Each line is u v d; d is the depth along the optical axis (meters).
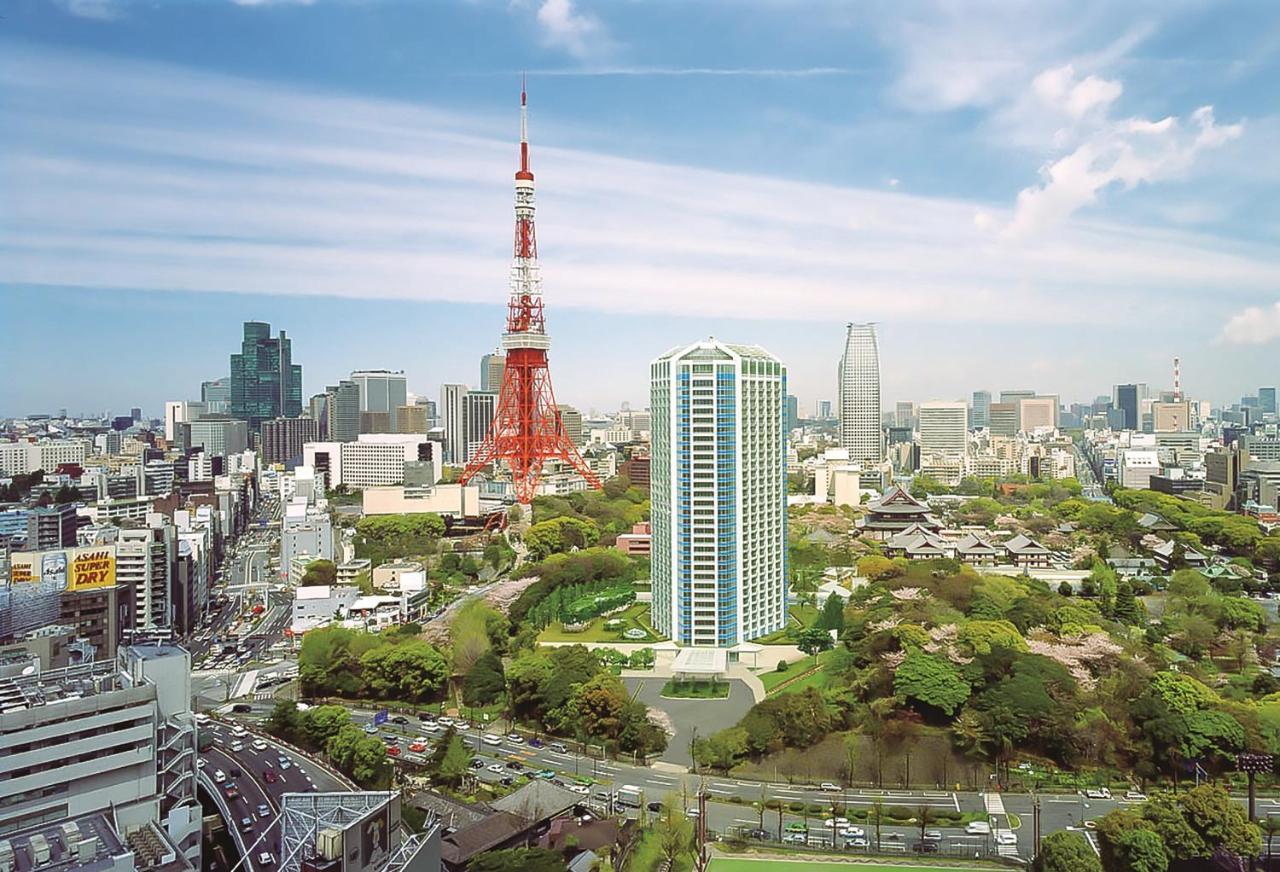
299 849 180.12
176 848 195.62
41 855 177.25
